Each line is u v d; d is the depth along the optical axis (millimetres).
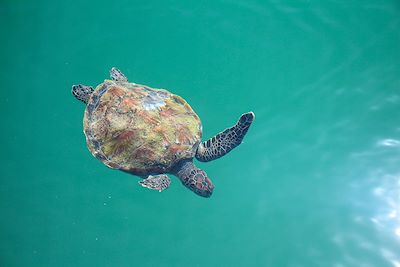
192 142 3242
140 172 3189
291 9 3807
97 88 3309
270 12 3811
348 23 3730
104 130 3191
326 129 3475
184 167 3246
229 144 3293
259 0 3842
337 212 3281
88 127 3230
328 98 3555
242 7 3830
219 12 3828
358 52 3652
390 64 3594
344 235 3225
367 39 3678
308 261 3189
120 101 3209
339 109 3518
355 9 3758
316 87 3592
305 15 3783
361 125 3465
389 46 3637
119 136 3170
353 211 3277
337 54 3664
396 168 3350
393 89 3525
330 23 3746
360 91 3547
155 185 3146
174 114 3266
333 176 3363
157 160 3162
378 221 3244
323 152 3422
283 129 3500
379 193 3307
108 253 3352
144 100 3240
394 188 3311
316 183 3355
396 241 3186
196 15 3828
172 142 3182
